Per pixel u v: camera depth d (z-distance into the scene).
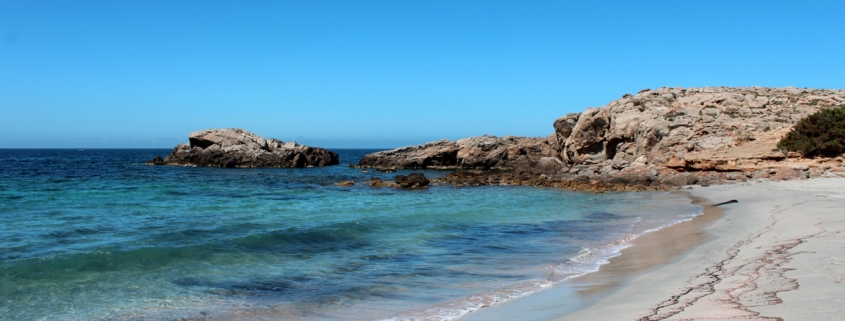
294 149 83.25
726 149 44.19
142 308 10.02
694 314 7.27
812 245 12.09
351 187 44.72
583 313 8.33
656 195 34.56
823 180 34.34
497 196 36.34
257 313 9.65
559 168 60.62
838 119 40.97
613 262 13.39
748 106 54.03
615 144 57.22
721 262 11.55
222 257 14.48
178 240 17.20
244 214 25.31
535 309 9.10
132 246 15.93
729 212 22.88
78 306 10.13
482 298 10.27
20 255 14.68
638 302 8.57
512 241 17.55
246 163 78.50
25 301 10.41
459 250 15.96
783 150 40.97
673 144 48.38
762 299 7.69
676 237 16.97
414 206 29.56
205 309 9.95
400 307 9.85
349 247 16.36
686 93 60.69
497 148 77.12
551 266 13.21
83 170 67.75
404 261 14.34
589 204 29.84
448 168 77.06
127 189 39.47
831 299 7.28
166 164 83.25
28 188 38.84
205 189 41.09
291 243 16.62
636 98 59.28
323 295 10.85
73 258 13.60
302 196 36.50
